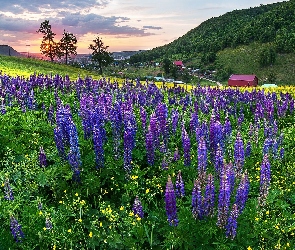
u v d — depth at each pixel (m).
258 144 14.47
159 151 11.86
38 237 8.09
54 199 9.59
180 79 189.38
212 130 11.34
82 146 11.50
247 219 8.88
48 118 14.23
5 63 65.44
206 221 8.43
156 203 9.74
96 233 8.45
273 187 11.02
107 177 10.19
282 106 19.89
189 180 10.20
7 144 11.22
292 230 9.01
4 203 8.52
